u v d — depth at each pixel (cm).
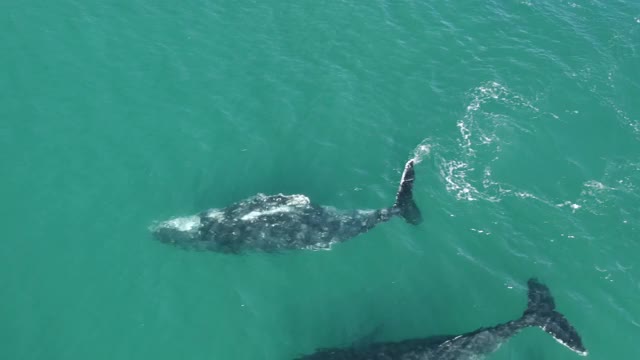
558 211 3109
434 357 2498
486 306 2742
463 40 4047
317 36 3981
